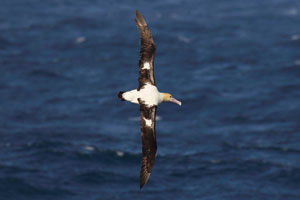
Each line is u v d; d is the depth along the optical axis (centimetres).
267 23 9012
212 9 10162
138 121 5188
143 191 3806
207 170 4088
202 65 6862
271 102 5519
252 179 3962
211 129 4909
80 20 9144
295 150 4416
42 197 3719
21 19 9181
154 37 8231
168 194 3759
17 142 4569
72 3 10450
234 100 5600
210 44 7875
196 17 9550
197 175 4016
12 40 7888
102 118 5247
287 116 5144
